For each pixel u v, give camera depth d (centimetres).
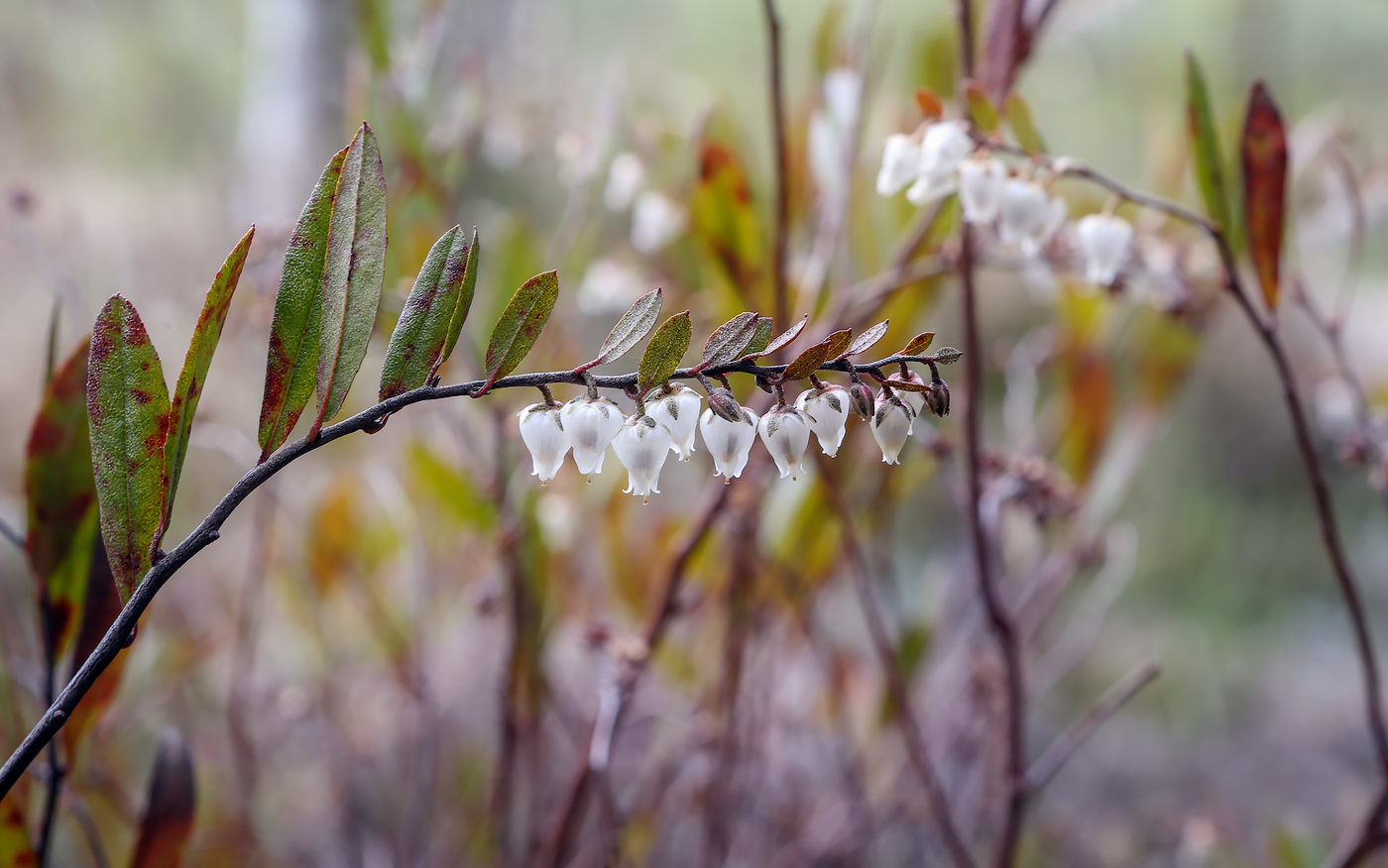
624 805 41
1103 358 40
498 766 35
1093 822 58
